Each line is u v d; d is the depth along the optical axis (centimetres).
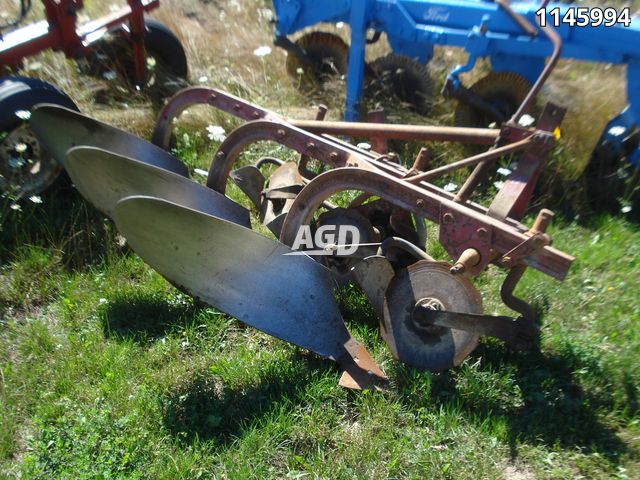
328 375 211
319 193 218
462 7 330
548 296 255
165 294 246
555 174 320
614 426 201
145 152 263
